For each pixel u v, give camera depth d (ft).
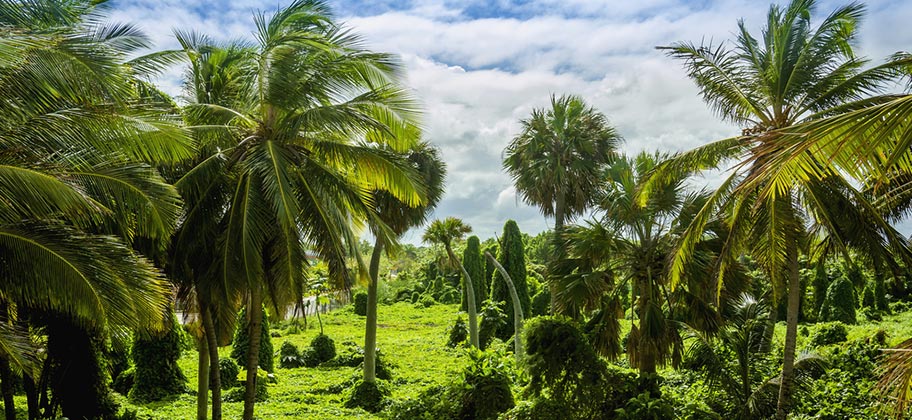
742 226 38.06
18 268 22.89
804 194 35.96
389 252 43.52
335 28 41.47
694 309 46.52
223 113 40.22
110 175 24.93
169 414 52.60
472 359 50.78
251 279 38.42
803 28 38.17
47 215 23.65
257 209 38.91
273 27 40.16
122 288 23.81
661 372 58.23
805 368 40.93
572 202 91.71
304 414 55.47
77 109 24.43
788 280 43.27
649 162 48.57
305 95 39.68
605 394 42.65
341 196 40.81
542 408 42.83
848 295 97.66
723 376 42.01
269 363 75.87
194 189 38.93
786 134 15.94
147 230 27.25
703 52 40.60
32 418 38.42
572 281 49.03
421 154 66.59
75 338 40.86
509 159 92.79
